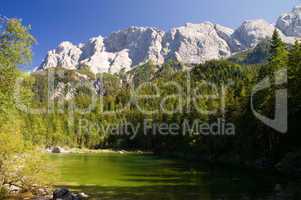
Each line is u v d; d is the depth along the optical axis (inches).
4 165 1275.8
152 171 2374.5
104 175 2085.4
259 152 2861.7
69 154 5408.5
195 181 1812.3
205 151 4074.8
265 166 2561.5
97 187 1590.8
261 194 1387.8
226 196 1355.8
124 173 2219.5
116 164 3063.5
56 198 1268.5
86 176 2018.9
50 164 1395.2
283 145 2588.6
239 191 1469.0
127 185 1662.2
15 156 1304.1
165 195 1382.9
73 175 2070.6
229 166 2802.7
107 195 1382.9
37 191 1391.5
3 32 1481.3
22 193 1349.7
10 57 1482.5
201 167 2721.5
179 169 2544.3
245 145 3011.8
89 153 5782.5
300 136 2507.4
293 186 1569.9
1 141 1248.2
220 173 2210.9
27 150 1331.2
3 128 1307.8
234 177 1971.0
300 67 2502.5
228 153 3467.0
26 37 1505.9
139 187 1598.2
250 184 1676.9
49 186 1478.8
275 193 1400.1
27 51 1512.1
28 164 1322.6
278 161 2504.9
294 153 2279.8
